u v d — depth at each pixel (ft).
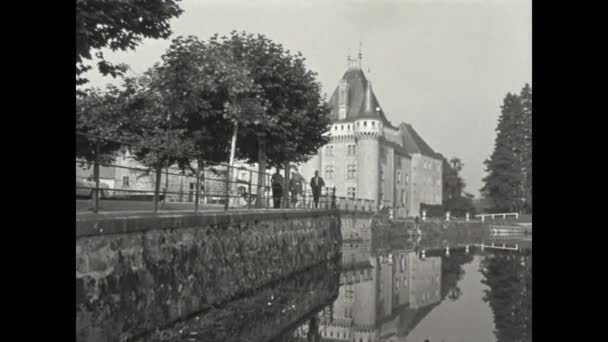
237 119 72.33
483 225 204.64
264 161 82.07
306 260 69.10
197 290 36.04
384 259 96.27
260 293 47.34
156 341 28.02
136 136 62.69
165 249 31.78
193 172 67.77
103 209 43.06
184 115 70.85
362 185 233.14
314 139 98.12
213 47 73.67
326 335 35.12
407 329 38.29
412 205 293.23
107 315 25.04
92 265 24.04
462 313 44.83
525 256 103.14
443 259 97.55
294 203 85.46
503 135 251.80
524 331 37.45
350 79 261.65
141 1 42.42
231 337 31.12
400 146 290.76
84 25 36.45
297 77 84.74
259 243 50.37
